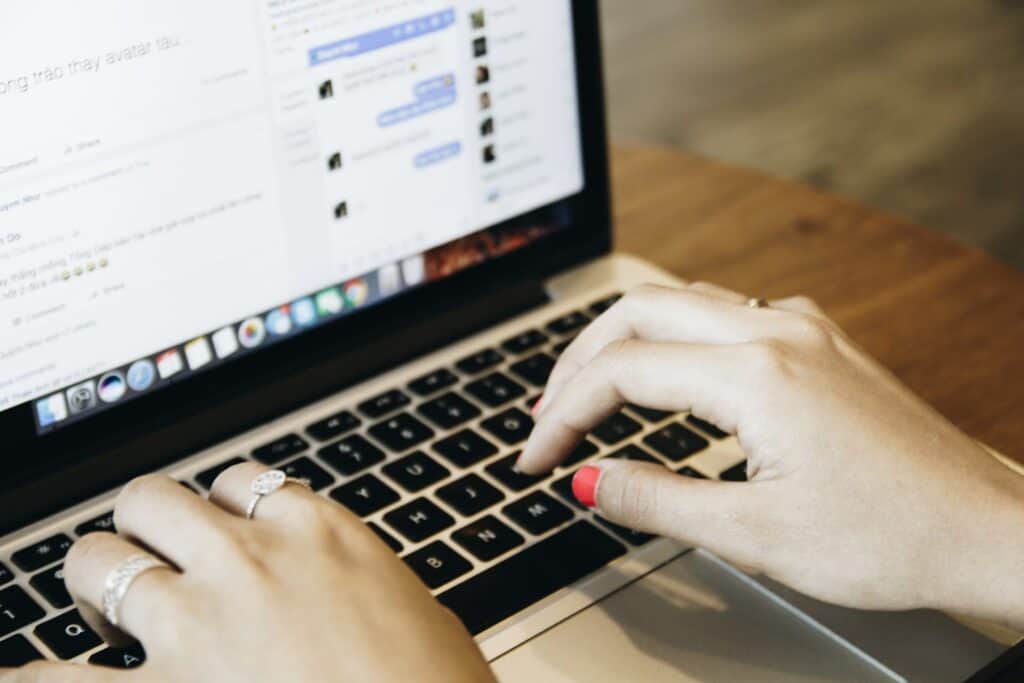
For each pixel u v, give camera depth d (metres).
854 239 0.99
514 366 0.79
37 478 0.67
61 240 0.64
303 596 0.48
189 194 0.68
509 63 0.80
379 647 0.47
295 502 0.54
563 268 0.88
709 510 0.59
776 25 3.37
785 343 0.63
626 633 0.61
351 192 0.75
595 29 0.84
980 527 0.57
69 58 0.62
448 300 0.82
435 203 0.79
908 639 0.61
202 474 0.69
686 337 0.66
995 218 2.43
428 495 0.68
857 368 0.63
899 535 0.57
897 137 2.76
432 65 0.76
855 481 0.58
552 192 0.85
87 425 0.68
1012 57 3.11
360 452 0.71
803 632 0.62
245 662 0.46
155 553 0.52
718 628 0.62
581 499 0.63
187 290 0.69
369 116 0.74
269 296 0.73
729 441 0.74
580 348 0.69
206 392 0.72
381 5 0.73
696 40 3.29
